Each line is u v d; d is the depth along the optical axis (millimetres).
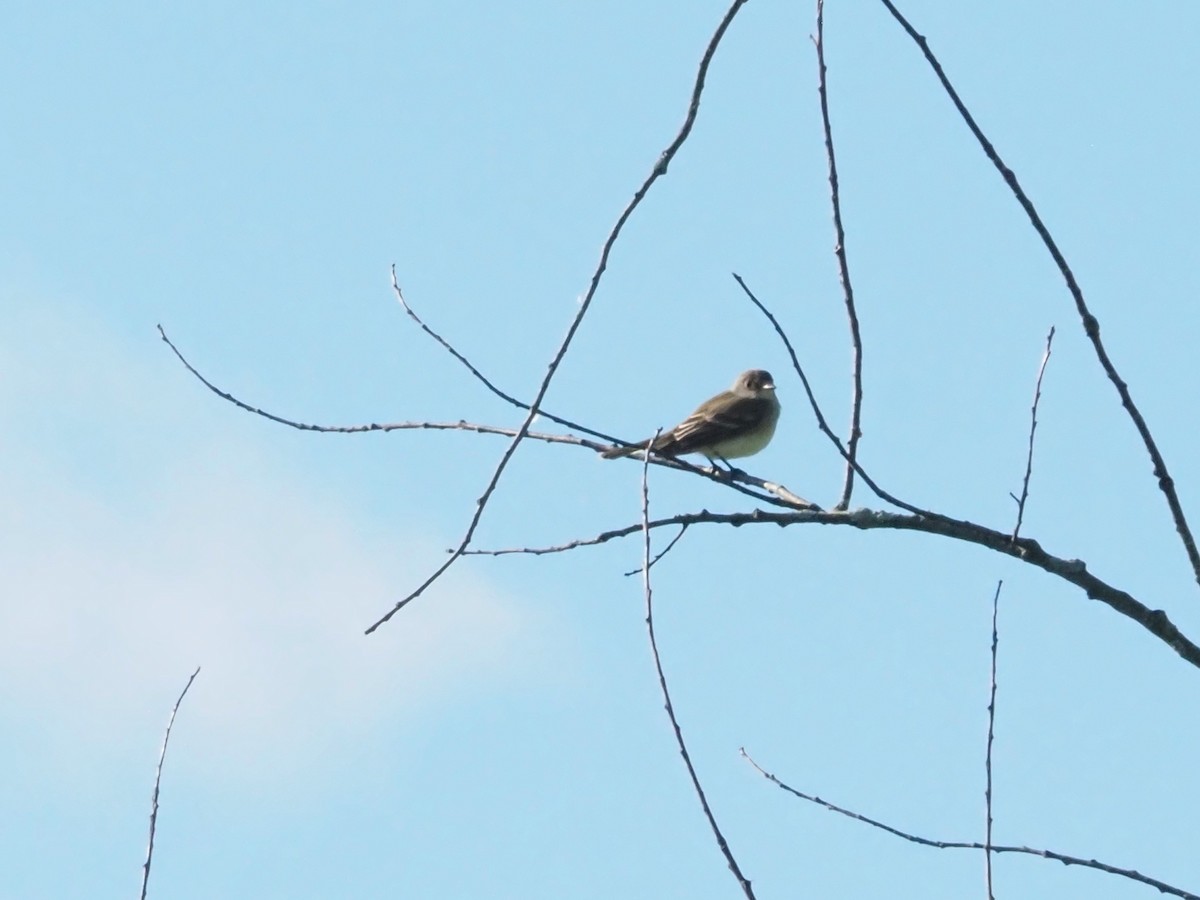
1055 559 12875
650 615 9828
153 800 10641
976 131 10891
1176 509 11633
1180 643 12711
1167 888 10852
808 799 11383
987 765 10328
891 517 13164
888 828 11219
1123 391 11539
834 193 12531
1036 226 11234
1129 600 12766
